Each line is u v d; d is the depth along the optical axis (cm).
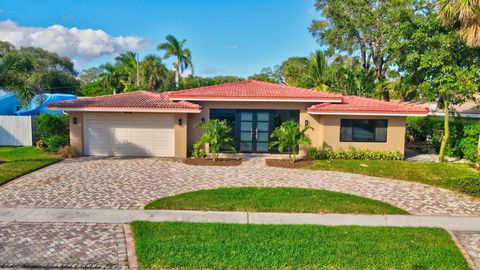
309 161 1780
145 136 1925
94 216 954
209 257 698
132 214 975
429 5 1773
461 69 1664
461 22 1438
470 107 2584
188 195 1153
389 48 1895
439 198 1170
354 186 1312
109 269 665
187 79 4928
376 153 1861
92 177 1405
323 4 3819
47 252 729
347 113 1839
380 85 3306
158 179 1390
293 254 715
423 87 1752
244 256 704
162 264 674
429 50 1717
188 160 1786
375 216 983
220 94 1936
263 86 2216
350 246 759
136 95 2195
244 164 1716
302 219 951
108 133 1920
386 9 3256
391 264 682
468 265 689
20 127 2341
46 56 6750
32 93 1792
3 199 1097
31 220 918
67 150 1870
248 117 1998
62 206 1037
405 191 1252
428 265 682
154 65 4725
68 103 1881
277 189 1240
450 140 1984
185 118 1880
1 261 687
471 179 1300
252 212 1003
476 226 916
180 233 827
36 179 1359
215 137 1736
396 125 1883
